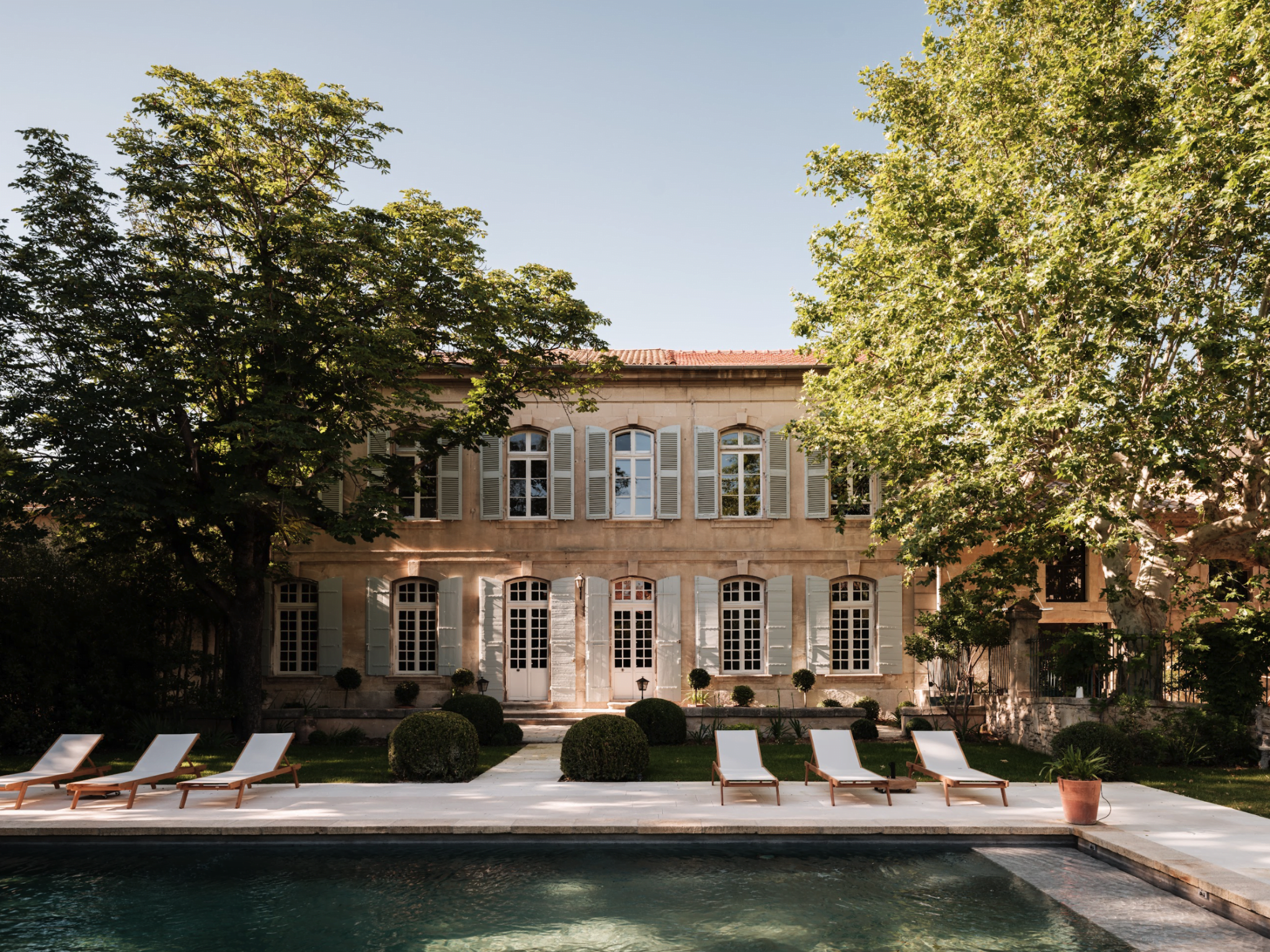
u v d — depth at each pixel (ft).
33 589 57.11
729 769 39.42
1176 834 30.14
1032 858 29.58
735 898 25.38
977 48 49.88
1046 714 53.31
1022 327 46.09
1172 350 42.50
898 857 29.78
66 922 23.72
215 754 53.47
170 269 51.72
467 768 43.88
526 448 77.20
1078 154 45.39
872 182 51.37
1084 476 42.65
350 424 59.36
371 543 75.66
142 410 51.42
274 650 75.51
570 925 23.18
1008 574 53.47
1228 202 35.40
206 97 50.16
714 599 74.43
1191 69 37.83
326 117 52.42
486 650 74.38
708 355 82.74
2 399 49.98
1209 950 20.95
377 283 54.95
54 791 41.39
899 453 50.72
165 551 63.41
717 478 75.77
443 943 21.93
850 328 55.83
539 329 61.05
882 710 72.90
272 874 28.25
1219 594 48.24
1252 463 42.70
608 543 75.51
